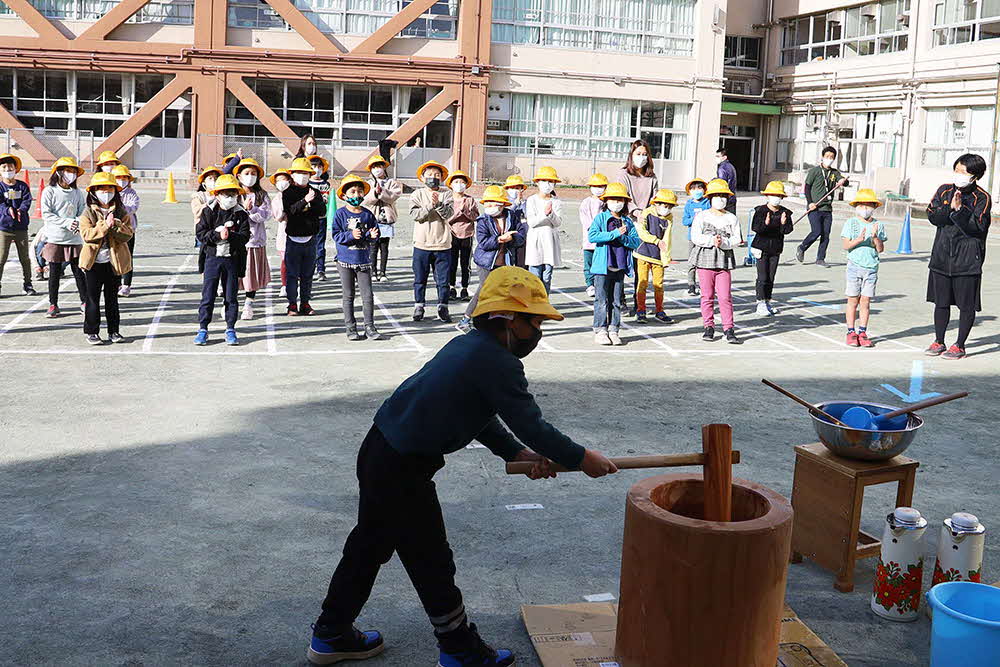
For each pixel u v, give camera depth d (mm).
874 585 4809
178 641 4273
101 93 34156
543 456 3967
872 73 36875
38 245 13070
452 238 13289
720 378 9555
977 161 10328
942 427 7992
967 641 3777
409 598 4785
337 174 35156
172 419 7594
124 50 33344
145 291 13547
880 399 8875
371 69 34750
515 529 5617
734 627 3738
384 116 35750
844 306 14320
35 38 32938
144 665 4070
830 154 18875
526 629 4414
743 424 7938
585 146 37500
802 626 4469
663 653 3826
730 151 44250
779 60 42500
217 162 33781
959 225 10531
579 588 4902
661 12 37406
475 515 5809
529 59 36250
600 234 10852
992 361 10648
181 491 6055
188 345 10281
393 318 12195
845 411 5195
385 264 15344
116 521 5543
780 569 3799
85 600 4602
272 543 5324
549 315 3777
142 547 5211
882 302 14766
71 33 33531
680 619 3766
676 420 7977
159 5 33844
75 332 10695
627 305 13719
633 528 3906
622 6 37000
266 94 34844
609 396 8703
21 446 6820
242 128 35000
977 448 7445
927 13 34281
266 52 33969
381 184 14141
